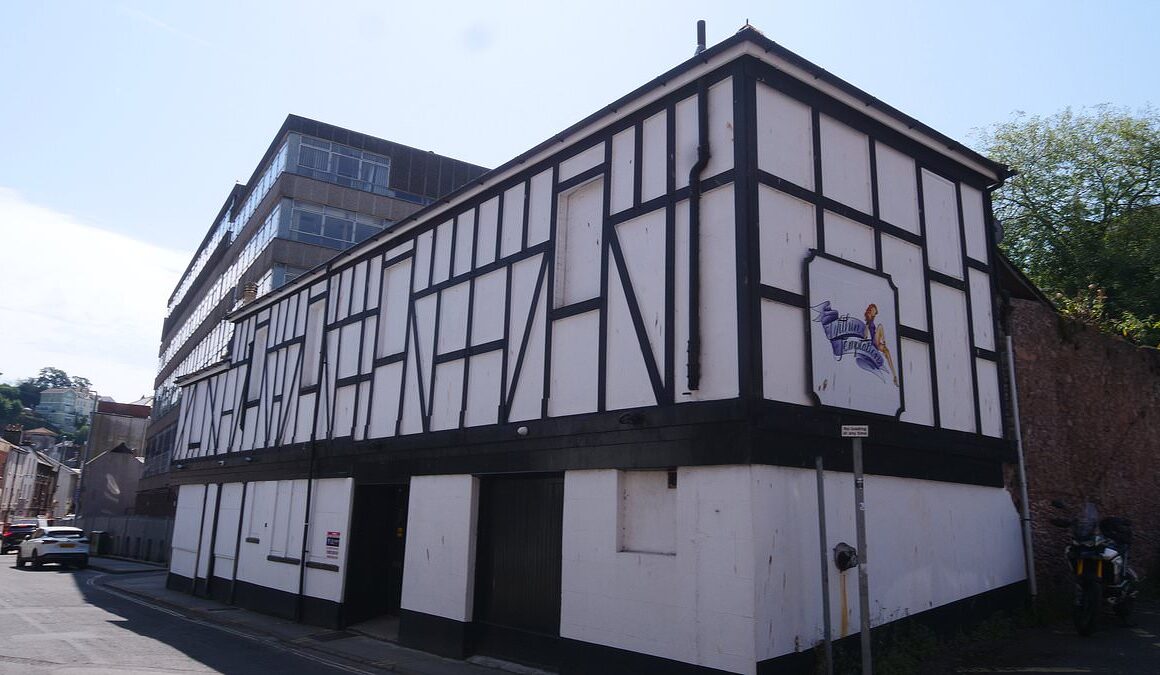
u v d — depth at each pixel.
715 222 7.61
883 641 7.78
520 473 9.61
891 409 8.41
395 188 37.09
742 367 7.00
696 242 7.68
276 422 16.28
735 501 6.83
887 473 8.28
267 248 34.19
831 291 7.94
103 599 17.23
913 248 9.41
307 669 9.52
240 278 38.25
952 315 9.80
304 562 13.98
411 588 11.15
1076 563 8.93
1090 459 11.30
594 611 8.05
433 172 38.53
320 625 13.20
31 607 14.98
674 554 7.46
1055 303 14.33
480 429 10.26
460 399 10.83
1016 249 22.61
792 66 8.04
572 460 8.67
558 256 9.58
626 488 8.12
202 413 20.83
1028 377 10.92
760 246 7.34
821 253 7.93
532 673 9.00
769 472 6.93
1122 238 19.31
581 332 8.94
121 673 8.79
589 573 8.19
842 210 8.42
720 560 6.85
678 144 8.20
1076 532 9.25
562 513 9.18
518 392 9.76
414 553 11.23
